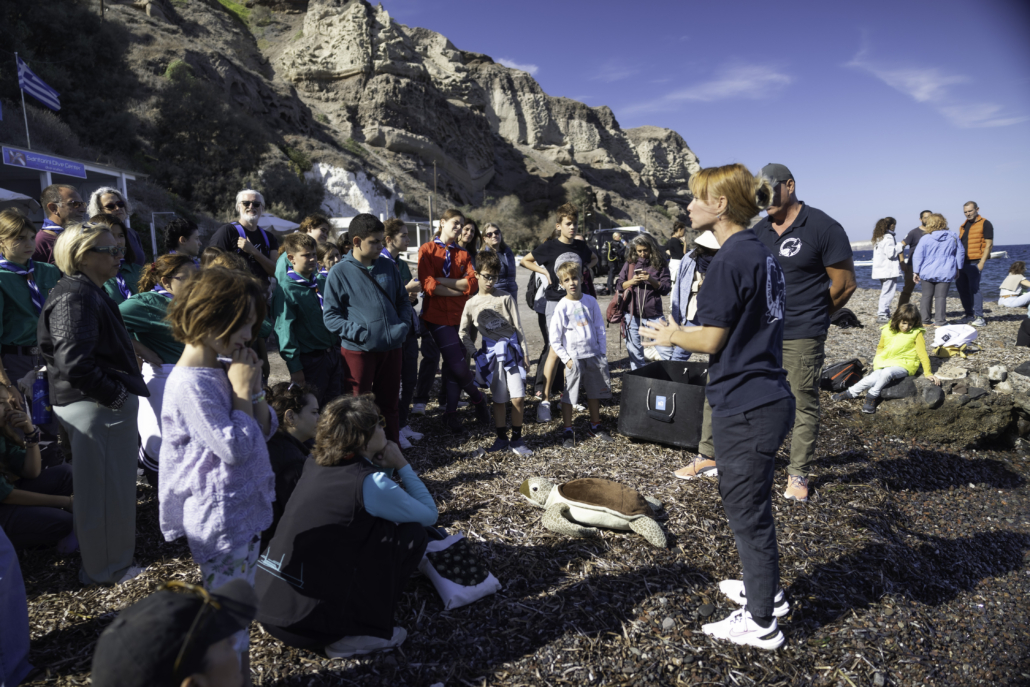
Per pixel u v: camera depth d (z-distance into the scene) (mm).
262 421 2152
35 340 3883
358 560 2316
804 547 3252
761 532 2375
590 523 3352
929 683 2408
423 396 5723
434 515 2537
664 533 3254
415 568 2664
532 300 6129
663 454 4582
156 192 27984
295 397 3070
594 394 4938
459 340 5059
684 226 8398
